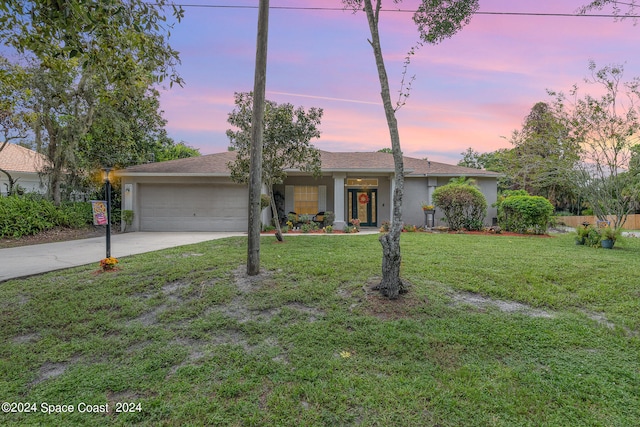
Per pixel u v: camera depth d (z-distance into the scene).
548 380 2.69
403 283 4.73
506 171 16.28
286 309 4.09
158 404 2.45
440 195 12.77
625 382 2.65
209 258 6.54
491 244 8.63
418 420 2.24
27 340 3.58
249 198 5.35
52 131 13.41
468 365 2.90
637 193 11.82
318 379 2.72
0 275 5.59
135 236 11.51
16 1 3.60
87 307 4.26
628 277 5.31
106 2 3.51
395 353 3.11
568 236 11.37
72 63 6.51
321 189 15.49
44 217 12.31
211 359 3.07
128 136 15.51
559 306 4.23
